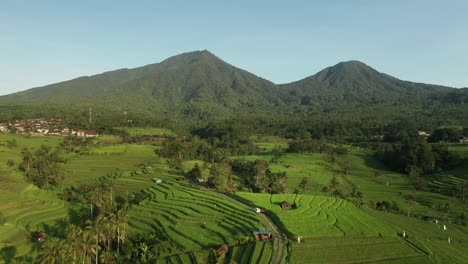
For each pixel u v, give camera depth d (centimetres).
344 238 10150
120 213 10006
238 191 16475
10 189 15288
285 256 8881
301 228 10631
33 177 17162
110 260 9038
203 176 19538
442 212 16075
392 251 9488
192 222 11781
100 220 9444
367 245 9781
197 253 9431
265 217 11869
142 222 12362
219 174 16612
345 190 19888
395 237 10556
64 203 14500
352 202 15150
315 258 8812
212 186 16788
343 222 11362
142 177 19200
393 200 18088
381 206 15538
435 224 13062
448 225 13338
